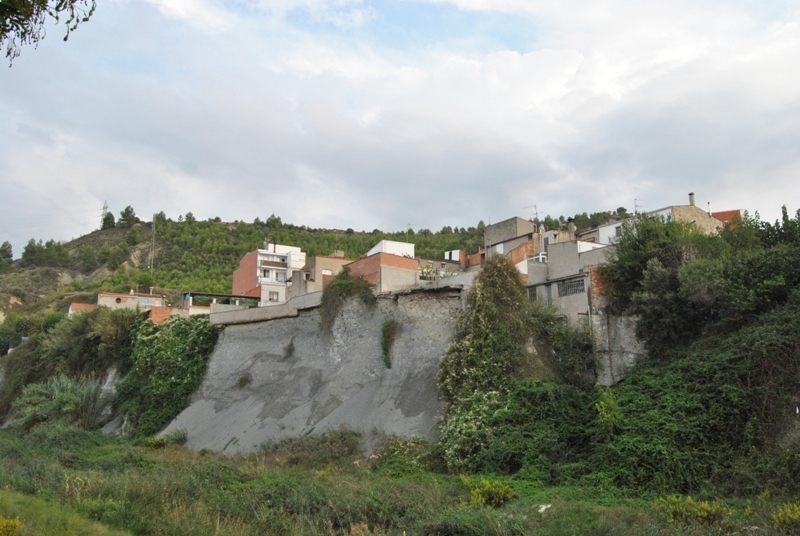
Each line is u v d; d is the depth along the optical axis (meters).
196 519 24.80
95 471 32.88
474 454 30.25
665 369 31.20
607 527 20.28
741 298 31.06
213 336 53.41
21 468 32.47
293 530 24.08
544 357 35.53
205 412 47.28
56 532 21.48
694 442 26.20
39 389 56.78
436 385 36.78
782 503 21.50
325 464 33.66
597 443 28.67
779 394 25.86
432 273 50.78
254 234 141.50
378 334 42.56
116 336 59.91
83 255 140.25
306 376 44.25
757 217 43.06
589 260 39.97
